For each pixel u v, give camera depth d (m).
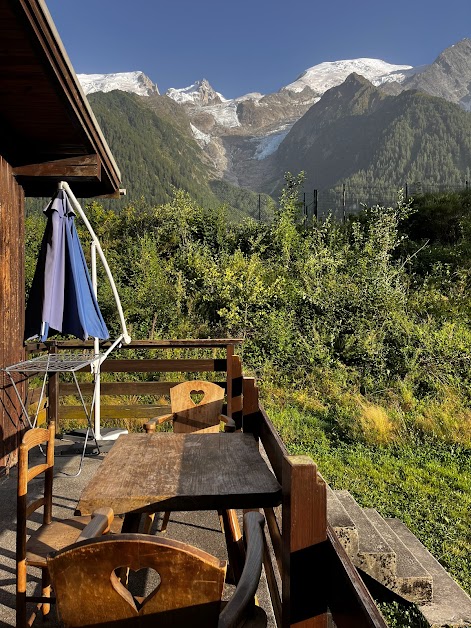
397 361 10.98
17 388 5.20
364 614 1.17
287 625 1.58
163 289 14.02
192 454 2.57
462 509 5.67
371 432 8.00
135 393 6.65
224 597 2.59
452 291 13.44
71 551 1.30
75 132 4.72
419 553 4.73
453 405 9.12
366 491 6.12
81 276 5.04
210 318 13.66
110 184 6.11
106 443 5.53
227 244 17.86
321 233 15.52
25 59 3.46
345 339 11.62
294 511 1.57
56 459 5.14
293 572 1.57
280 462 2.06
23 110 4.27
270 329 11.98
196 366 6.43
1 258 4.83
